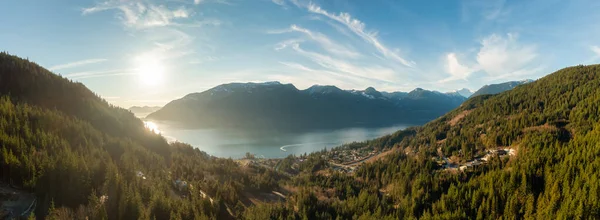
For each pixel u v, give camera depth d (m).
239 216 105.94
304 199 127.12
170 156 188.25
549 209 103.00
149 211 87.38
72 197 86.94
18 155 96.25
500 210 114.00
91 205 83.94
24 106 141.38
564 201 103.38
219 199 111.12
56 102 174.12
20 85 167.75
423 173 165.00
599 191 100.00
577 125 159.50
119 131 186.12
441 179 150.12
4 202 77.44
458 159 183.88
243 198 134.50
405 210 130.75
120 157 138.25
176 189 119.25
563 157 127.56
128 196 88.06
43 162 93.31
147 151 165.00
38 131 116.62
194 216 94.19
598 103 168.25
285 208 120.06
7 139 101.12
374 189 169.75
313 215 118.25
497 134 187.12
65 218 76.56
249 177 170.00
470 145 194.25
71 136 133.75
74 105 181.12
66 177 92.69
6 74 169.50
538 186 119.06
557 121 174.00
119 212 83.81
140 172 123.69
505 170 137.75
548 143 148.50
